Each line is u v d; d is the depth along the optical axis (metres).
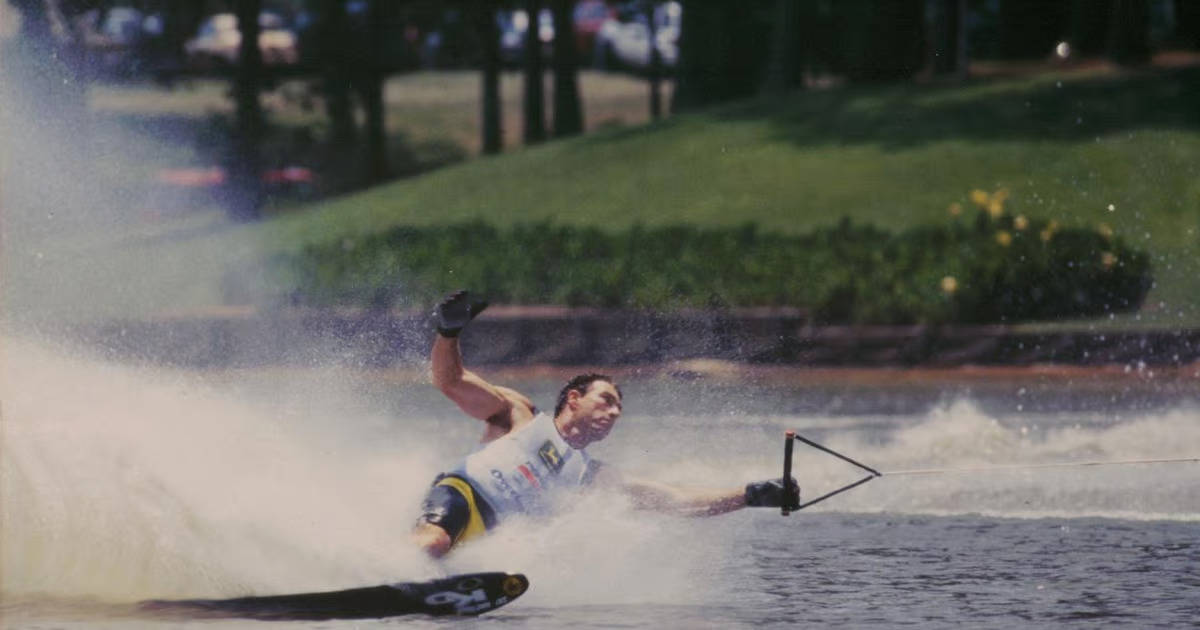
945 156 116.50
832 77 157.12
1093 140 117.44
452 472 30.91
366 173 172.62
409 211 119.69
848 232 91.38
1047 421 56.78
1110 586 31.75
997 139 119.31
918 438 51.97
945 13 143.62
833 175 115.88
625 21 195.00
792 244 90.00
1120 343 78.81
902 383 72.81
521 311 82.19
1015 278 83.62
